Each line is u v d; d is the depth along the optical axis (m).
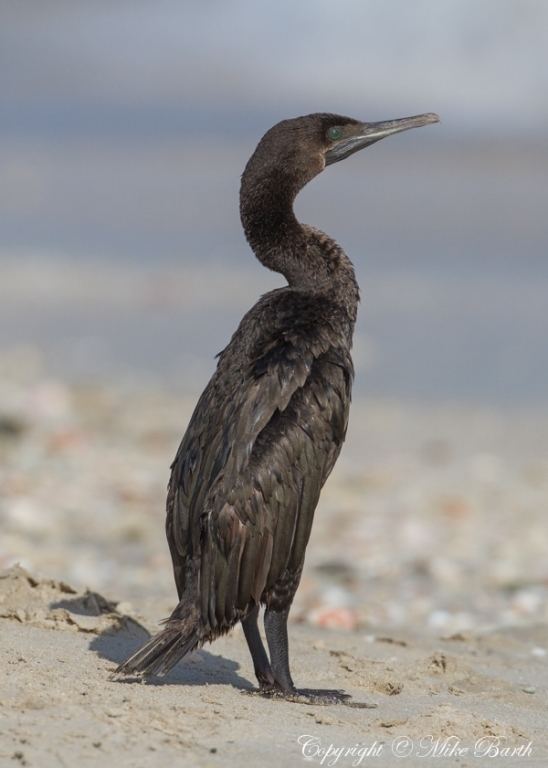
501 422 18.50
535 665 9.34
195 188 36.94
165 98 50.47
